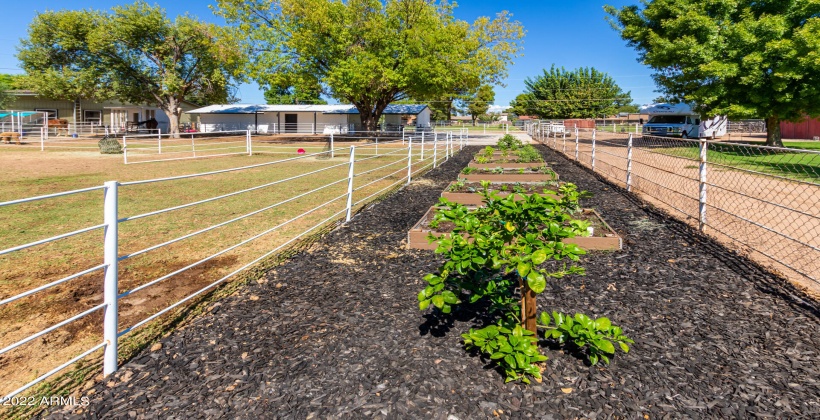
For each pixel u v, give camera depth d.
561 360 2.64
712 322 3.14
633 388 2.38
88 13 32.34
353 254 4.93
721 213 6.68
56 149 22.12
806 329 3.02
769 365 2.60
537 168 10.92
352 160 6.57
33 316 3.53
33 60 32.22
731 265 4.32
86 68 32.69
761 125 31.08
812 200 7.58
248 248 5.37
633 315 3.26
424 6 28.11
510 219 2.68
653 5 19.66
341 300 3.63
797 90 15.89
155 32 32.72
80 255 5.10
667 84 19.98
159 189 9.98
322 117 38.03
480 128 55.56
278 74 27.58
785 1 16.56
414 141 29.06
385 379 2.49
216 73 34.50
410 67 25.22
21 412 2.29
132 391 2.44
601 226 5.47
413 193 8.97
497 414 2.19
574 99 55.41
